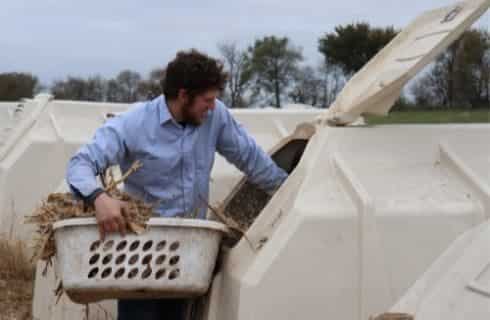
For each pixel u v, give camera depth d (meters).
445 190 3.12
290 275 2.92
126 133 3.42
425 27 3.67
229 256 3.21
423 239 3.00
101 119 7.52
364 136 3.24
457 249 2.65
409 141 3.27
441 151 3.25
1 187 7.21
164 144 3.46
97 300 3.10
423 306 2.46
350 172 3.10
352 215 2.98
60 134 7.30
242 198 4.29
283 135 6.19
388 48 3.75
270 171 3.80
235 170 5.09
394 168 3.19
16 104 9.21
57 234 2.99
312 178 3.10
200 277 3.01
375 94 3.33
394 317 2.46
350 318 2.95
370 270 2.95
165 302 3.50
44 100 7.58
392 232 2.98
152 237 2.93
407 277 2.97
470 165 3.21
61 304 4.43
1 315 6.26
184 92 3.38
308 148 3.28
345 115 3.40
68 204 3.15
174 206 3.52
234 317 2.98
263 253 2.95
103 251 2.93
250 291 2.89
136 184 3.52
